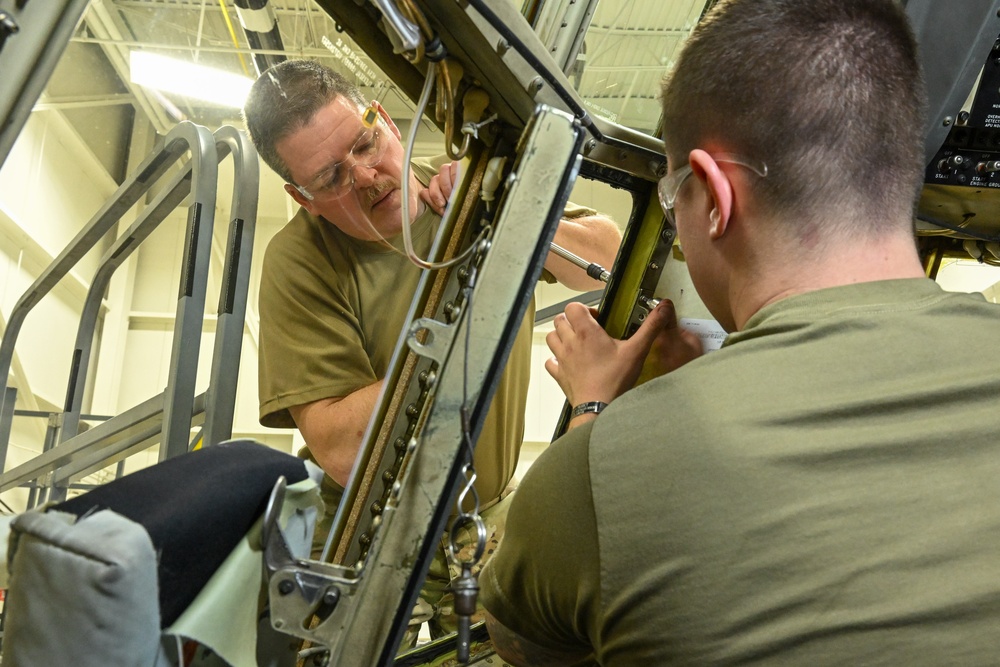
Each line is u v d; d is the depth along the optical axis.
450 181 1.25
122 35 4.83
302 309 1.47
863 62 0.61
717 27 0.66
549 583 0.64
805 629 0.48
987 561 0.47
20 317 2.80
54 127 5.22
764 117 0.61
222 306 1.80
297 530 0.56
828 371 0.55
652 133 1.06
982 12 1.01
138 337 6.52
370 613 0.54
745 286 0.65
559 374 1.01
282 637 0.57
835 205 0.61
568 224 1.52
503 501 1.55
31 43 0.45
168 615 0.44
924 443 0.51
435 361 0.59
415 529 0.55
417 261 0.62
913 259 0.62
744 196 0.63
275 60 4.07
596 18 0.97
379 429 0.73
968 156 1.10
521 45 0.65
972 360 0.55
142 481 0.48
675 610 0.52
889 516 0.49
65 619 0.39
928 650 0.46
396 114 1.78
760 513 0.51
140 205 6.45
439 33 0.64
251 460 0.54
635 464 0.57
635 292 1.10
